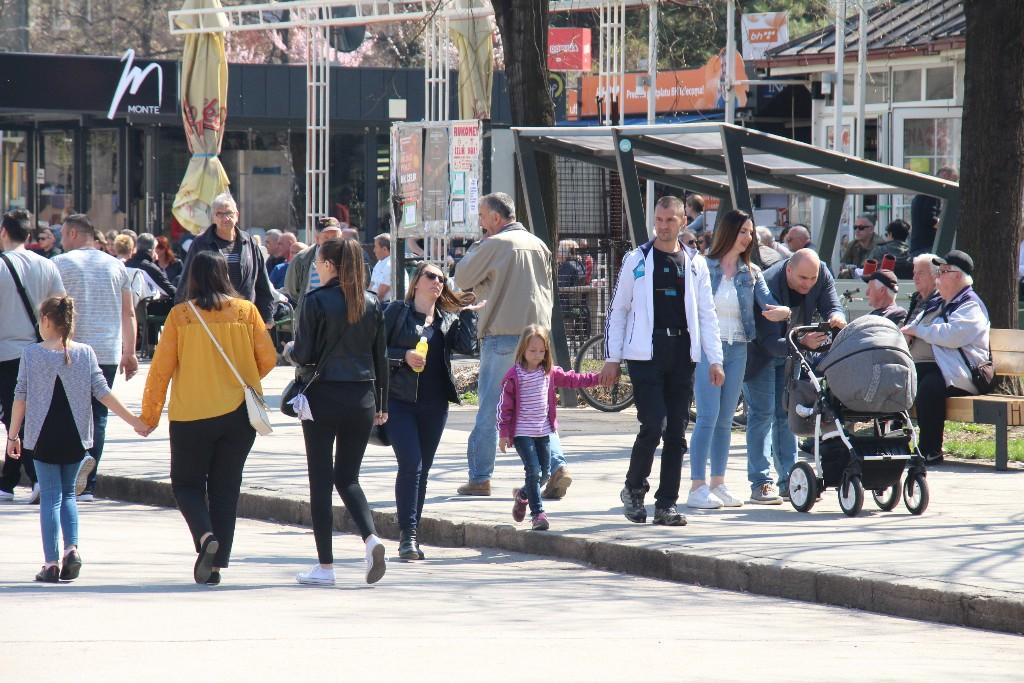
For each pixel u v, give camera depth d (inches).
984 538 1035.3
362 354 968.3
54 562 971.9
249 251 1443.2
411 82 3430.1
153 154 3491.6
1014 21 1592.0
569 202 1980.8
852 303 1982.0
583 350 1947.6
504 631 820.0
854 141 2947.8
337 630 812.0
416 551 1082.1
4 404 1311.5
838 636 821.9
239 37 4778.5
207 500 1075.9
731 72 2748.5
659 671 719.1
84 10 5059.1
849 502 1147.9
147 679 685.9
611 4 2267.5
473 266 1230.3
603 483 1331.2
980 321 1428.4
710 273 1169.4
